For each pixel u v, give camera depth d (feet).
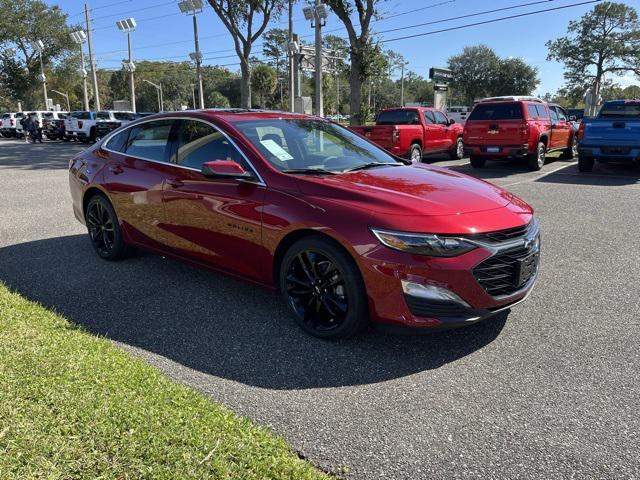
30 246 20.49
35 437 7.58
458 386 10.27
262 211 12.76
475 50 256.93
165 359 11.30
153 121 16.69
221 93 349.20
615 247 20.26
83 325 12.97
